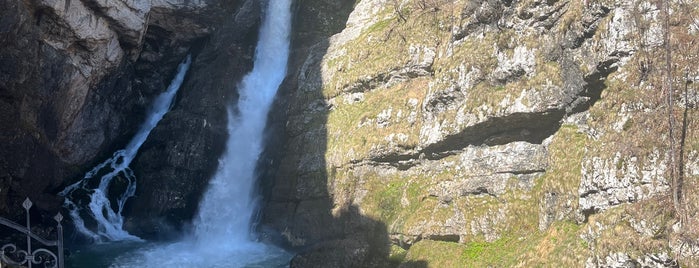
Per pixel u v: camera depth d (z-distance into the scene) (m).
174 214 35.22
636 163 19.03
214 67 39.50
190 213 35.53
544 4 23.50
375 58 31.22
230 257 29.66
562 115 22.77
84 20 32.28
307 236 29.41
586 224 19.81
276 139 34.47
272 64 39.75
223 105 37.97
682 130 18.59
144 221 35.00
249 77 39.56
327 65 33.69
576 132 22.08
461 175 24.94
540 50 23.42
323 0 39.66
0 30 27.59
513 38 24.28
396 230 25.70
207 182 36.09
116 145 38.56
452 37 27.11
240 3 41.22
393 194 27.23
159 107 40.53
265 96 38.97
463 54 26.03
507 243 22.58
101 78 35.53
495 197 23.80
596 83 21.58
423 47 29.16
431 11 29.62
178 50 41.00
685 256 17.34
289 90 35.38
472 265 22.62
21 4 28.58
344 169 29.28
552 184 21.89
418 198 26.14
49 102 31.78
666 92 19.05
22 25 28.86
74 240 32.91
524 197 23.09
